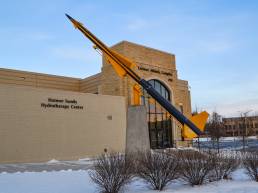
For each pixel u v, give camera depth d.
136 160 11.95
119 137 32.91
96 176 11.40
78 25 23.39
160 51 39.38
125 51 35.31
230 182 12.48
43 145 27.42
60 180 13.87
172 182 12.24
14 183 13.26
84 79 41.97
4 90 25.83
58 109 28.86
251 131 89.12
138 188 11.34
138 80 23.62
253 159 14.05
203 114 24.03
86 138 30.36
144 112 22.42
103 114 32.06
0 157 25.00
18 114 26.34
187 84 44.47
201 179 12.01
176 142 38.66
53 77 40.41
